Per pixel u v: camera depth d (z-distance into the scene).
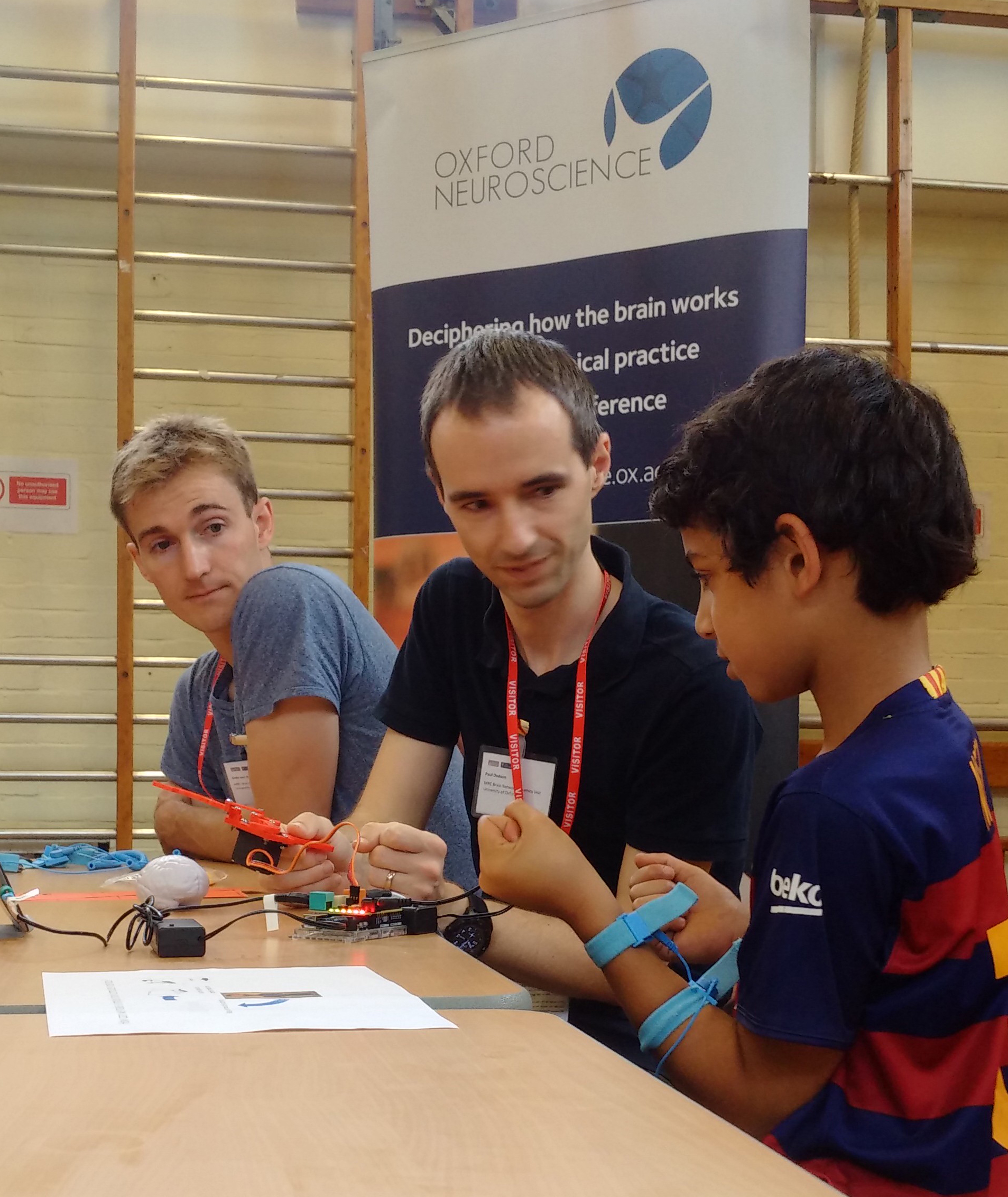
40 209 3.49
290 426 3.58
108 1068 0.65
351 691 1.83
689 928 1.09
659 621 1.47
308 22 3.36
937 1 3.30
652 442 2.49
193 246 3.55
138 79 3.24
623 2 2.53
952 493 0.87
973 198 3.57
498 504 1.34
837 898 0.77
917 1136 0.76
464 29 3.32
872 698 0.86
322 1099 0.59
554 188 2.59
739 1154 0.53
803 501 0.84
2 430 3.47
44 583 3.48
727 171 2.45
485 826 1.05
